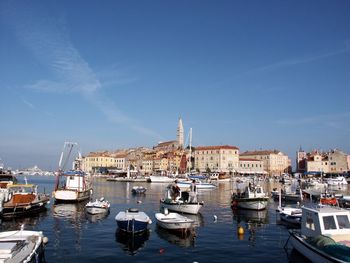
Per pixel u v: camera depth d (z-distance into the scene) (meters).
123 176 183.12
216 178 157.12
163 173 170.38
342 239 21.88
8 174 77.00
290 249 27.56
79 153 73.81
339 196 58.06
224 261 24.34
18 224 37.25
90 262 23.80
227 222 40.06
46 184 136.62
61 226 36.28
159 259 24.64
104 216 43.28
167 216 34.94
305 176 187.25
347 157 194.38
